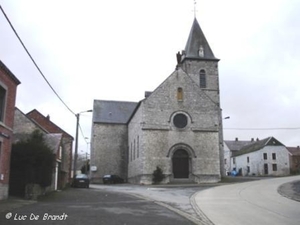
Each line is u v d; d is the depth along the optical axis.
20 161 19.28
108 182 43.28
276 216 12.85
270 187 25.56
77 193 22.77
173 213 13.29
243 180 39.34
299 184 27.50
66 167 35.88
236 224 11.25
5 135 16.67
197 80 47.34
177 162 37.41
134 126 43.25
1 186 16.27
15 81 17.94
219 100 47.19
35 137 21.88
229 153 83.88
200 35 49.75
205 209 14.76
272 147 69.81
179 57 49.41
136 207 14.88
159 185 33.44
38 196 18.91
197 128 38.03
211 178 37.00
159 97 38.12
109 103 54.06
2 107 16.70
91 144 49.94
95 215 12.12
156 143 36.88
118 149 49.69
